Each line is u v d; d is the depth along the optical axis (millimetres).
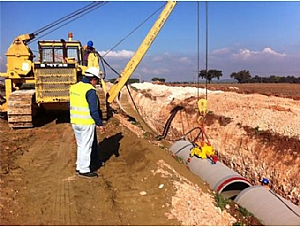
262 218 6422
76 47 15641
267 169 10750
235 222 6195
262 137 12078
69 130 12562
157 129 20953
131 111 28547
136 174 7645
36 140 10984
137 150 8984
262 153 11383
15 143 10344
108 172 7828
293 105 17219
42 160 8695
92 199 6273
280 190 9898
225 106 17797
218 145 13820
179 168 8500
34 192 6551
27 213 5680
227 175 7949
